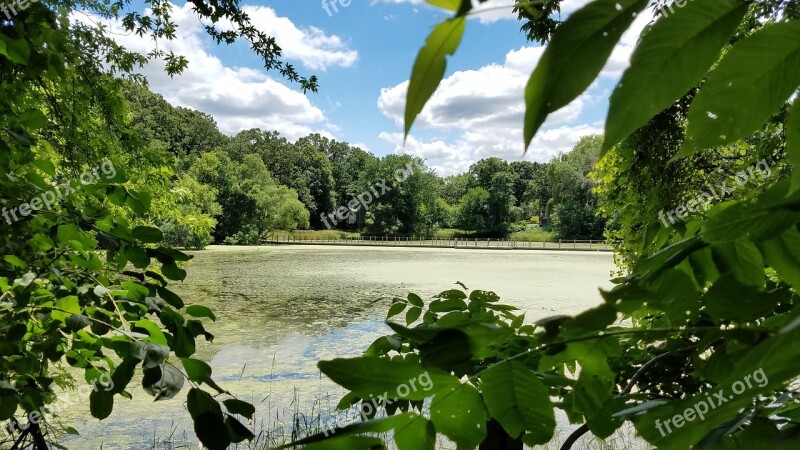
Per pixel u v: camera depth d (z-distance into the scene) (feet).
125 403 23.32
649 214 14.98
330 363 1.41
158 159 17.99
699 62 0.97
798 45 1.08
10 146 5.14
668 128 14.61
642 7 0.84
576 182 200.44
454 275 82.48
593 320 1.46
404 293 60.64
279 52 16.74
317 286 68.08
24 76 6.57
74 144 14.14
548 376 2.68
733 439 1.33
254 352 34.01
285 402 23.88
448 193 282.77
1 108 5.40
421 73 0.89
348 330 41.09
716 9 0.94
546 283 70.95
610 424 1.93
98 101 15.71
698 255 1.98
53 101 13.32
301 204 184.65
